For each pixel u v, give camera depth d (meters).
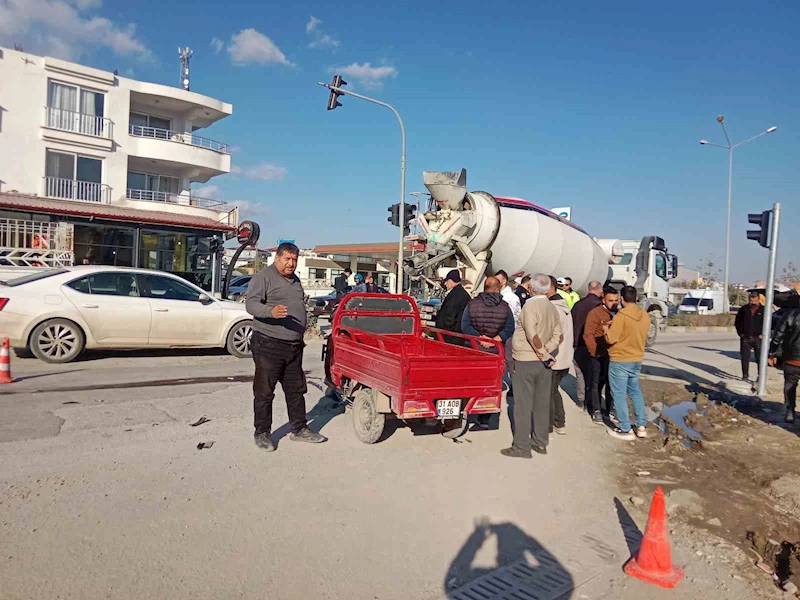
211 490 4.77
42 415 6.68
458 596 3.50
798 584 3.90
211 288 27.41
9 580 3.30
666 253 21.41
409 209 19.58
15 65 25.55
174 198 31.89
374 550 3.97
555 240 14.70
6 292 9.83
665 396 10.56
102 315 10.35
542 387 6.45
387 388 6.00
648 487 5.63
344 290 20.53
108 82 27.98
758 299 12.14
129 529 4.00
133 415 6.89
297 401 6.16
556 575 3.84
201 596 3.28
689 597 3.68
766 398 10.77
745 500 5.49
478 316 7.51
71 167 27.23
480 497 5.05
